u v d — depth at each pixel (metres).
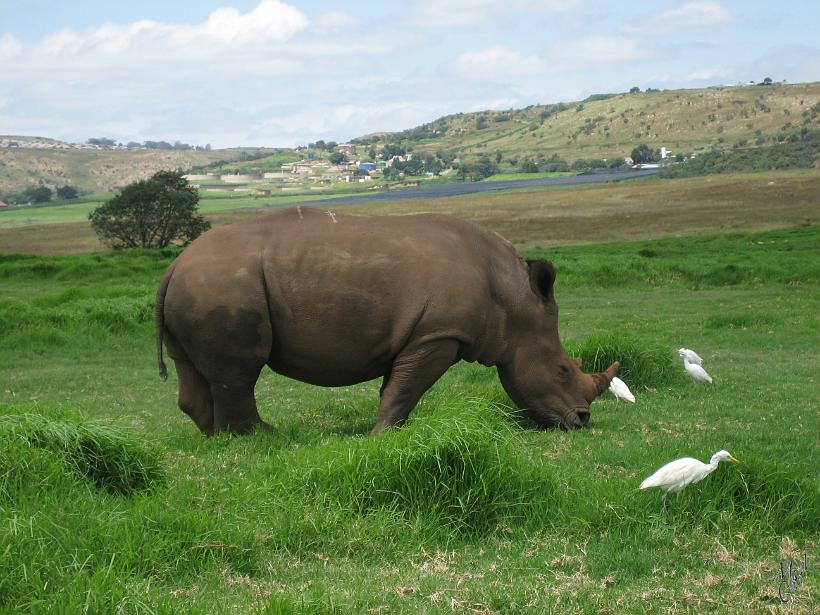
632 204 81.69
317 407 12.82
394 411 10.20
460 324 10.23
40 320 21.02
